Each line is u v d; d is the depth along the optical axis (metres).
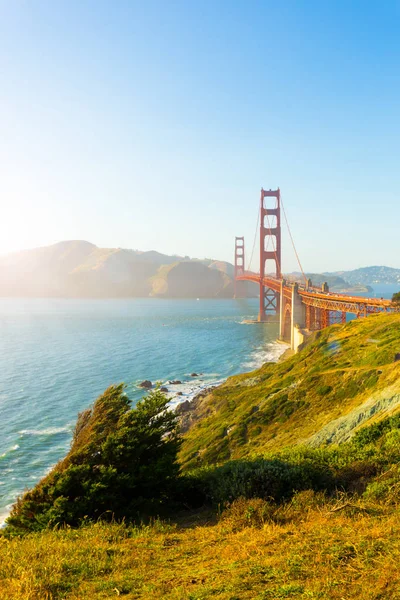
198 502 18.98
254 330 178.12
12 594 9.88
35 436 60.94
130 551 12.72
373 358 46.72
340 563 9.30
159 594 9.23
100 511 17.41
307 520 13.50
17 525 17.75
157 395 21.95
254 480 16.98
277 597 8.16
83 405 75.19
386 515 12.64
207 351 128.62
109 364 111.88
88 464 18.69
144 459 19.59
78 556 12.48
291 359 69.06
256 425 43.97
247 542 12.09
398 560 8.98
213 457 40.59
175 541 13.61
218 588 8.91
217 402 60.34
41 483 18.78
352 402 38.50
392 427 22.89
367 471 17.12
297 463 18.42
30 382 92.88
